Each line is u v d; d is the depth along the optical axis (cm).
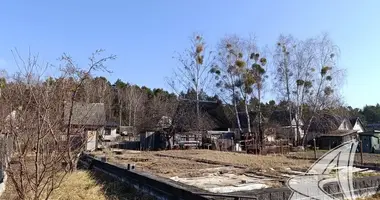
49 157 503
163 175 924
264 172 1005
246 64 3117
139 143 2805
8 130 558
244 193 566
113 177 929
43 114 502
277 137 2877
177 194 583
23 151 485
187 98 3272
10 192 705
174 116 2927
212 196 527
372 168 1066
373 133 2608
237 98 3203
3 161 561
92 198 682
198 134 2820
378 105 7088
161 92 5491
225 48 3166
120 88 5356
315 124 3572
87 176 930
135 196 702
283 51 3253
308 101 3177
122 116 4950
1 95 609
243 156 1672
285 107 3478
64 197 665
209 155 1672
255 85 3114
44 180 584
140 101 4747
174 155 1658
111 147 2438
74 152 734
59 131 541
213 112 4000
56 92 545
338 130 3691
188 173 974
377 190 746
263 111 3875
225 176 927
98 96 2734
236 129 3606
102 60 1945
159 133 2802
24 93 552
